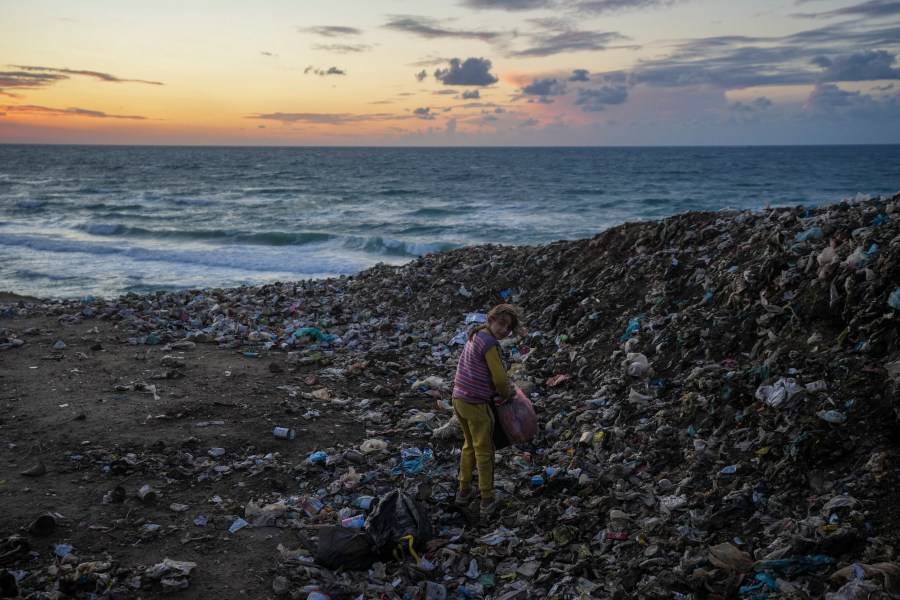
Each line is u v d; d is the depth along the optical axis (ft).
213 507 15.84
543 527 15.25
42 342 30.19
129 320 34.81
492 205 156.04
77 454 17.95
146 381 24.62
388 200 177.58
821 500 13.30
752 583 11.76
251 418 21.49
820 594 11.07
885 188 203.72
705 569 12.35
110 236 103.04
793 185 217.77
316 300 40.98
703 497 14.69
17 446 18.28
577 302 30.45
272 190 220.23
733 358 20.18
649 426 18.61
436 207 153.48
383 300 39.70
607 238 35.22
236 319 36.14
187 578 12.71
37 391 22.98
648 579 12.46
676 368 21.30
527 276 36.88
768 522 13.39
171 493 16.33
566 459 18.22
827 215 23.67
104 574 12.36
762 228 26.48
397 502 14.84
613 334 26.03
